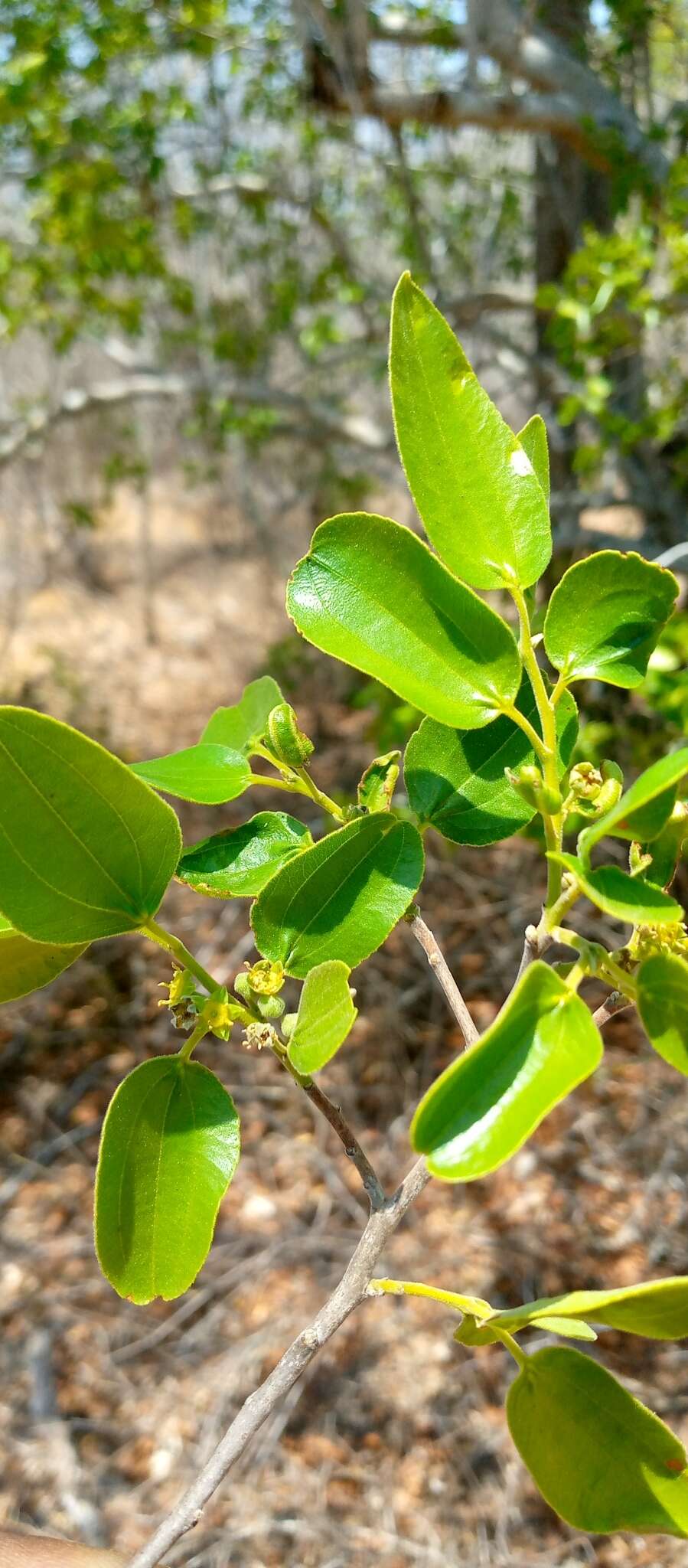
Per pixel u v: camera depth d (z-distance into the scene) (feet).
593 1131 2.92
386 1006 3.28
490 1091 0.43
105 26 3.62
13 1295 2.64
